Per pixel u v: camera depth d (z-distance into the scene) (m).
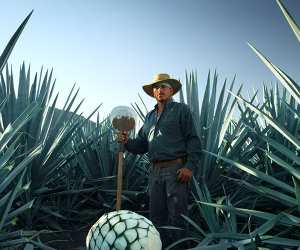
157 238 1.93
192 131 2.86
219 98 4.09
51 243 3.11
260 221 3.02
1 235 2.29
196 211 3.43
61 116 4.01
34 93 4.05
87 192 4.15
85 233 3.47
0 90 3.77
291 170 2.49
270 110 4.07
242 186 3.54
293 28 2.30
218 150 3.93
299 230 2.64
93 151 4.69
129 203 4.12
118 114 2.75
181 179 2.76
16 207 3.34
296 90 2.43
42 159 3.58
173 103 2.96
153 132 2.94
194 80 4.39
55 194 3.72
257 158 4.51
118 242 1.85
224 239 2.45
